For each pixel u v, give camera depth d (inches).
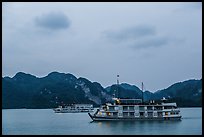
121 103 6013.8
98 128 5216.5
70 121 7583.7
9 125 6348.4
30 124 6678.2
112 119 5984.3
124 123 5762.8
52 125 6304.1
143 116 5974.4
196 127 5157.5
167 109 6043.3
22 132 4923.7
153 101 6072.8
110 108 6018.7
